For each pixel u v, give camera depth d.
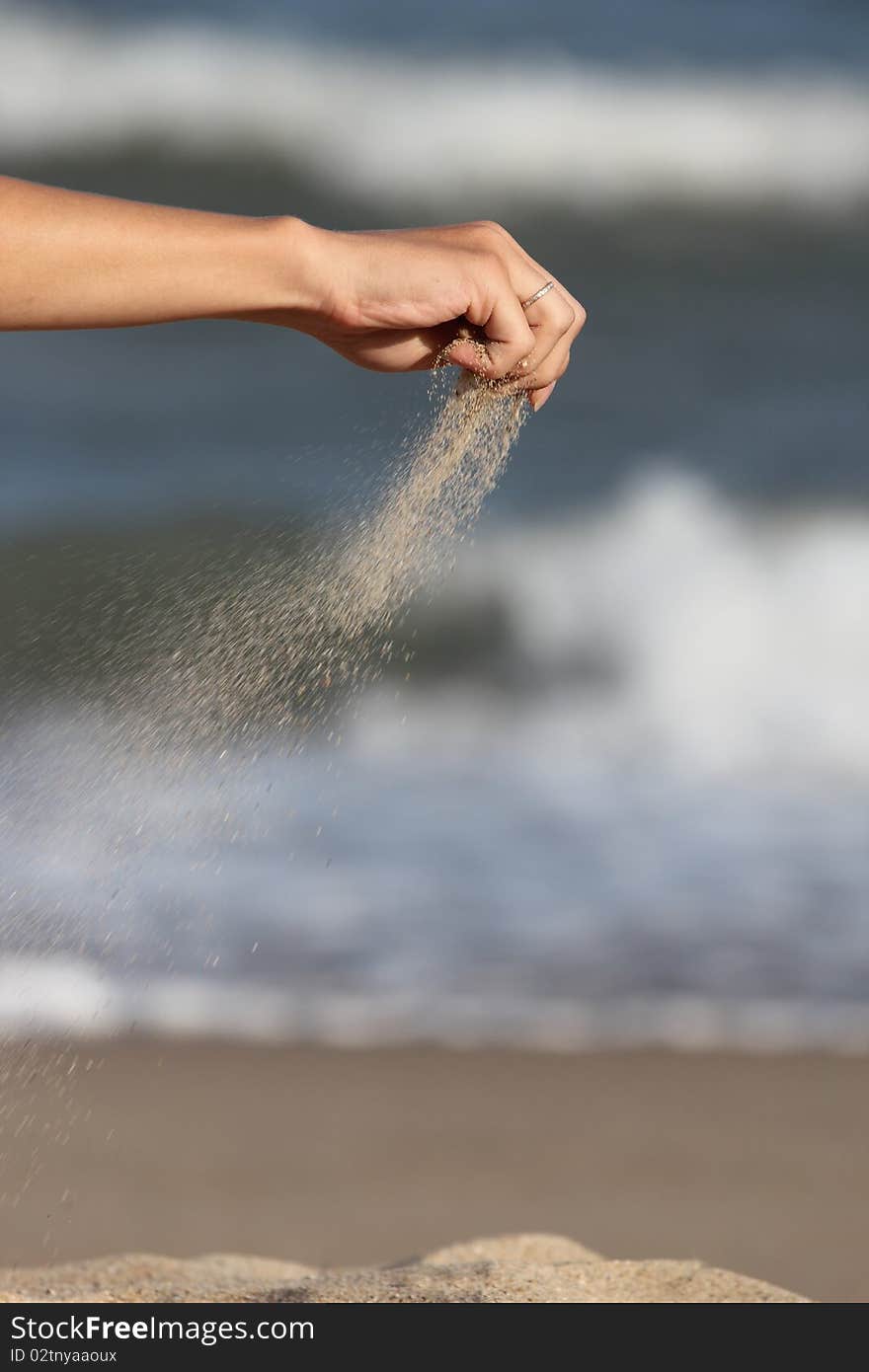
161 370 25.84
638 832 12.18
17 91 31.28
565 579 18.38
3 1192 6.75
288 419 24.28
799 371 26.36
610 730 15.48
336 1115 7.95
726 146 31.73
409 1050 8.78
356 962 9.60
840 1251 6.39
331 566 3.71
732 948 9.98
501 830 12.07
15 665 15.06
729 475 22.09
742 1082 8.47
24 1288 4.06
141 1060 8.36
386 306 2.46
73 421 23.98
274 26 32.62
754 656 17.41
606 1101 8.24
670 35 33.78
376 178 31.55
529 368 2.68
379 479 3.53
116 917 9.31
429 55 32.50
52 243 2.21
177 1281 4.23
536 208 31.31
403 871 10.98
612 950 9.93
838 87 32.97
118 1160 7.24
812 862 11.52
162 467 22.53
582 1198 7.01
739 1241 6.49
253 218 2.38
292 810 11.91
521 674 17.06
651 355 26.89
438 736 14.98
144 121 31.42
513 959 9.77
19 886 6.93
